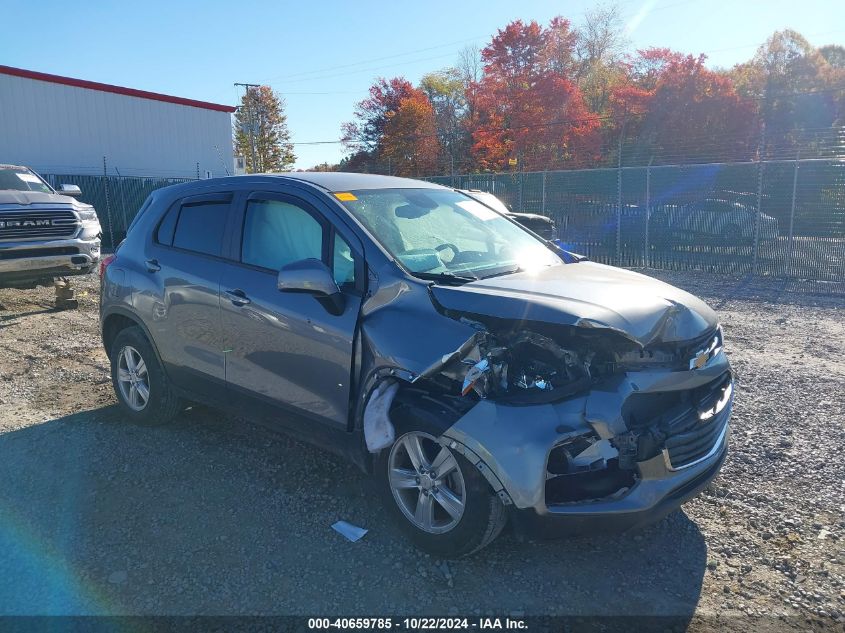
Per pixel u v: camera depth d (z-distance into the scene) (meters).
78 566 3.22
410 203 4.22
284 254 3.97
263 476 4.18
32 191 10.81
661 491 2.99
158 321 4.62
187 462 4.38
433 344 3.14
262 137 69.62
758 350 7.35
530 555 3.33
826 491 3.92
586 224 16.56
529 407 2.93
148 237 4.84
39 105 22.70
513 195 17.69
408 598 2.99
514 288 3.35
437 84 57.94
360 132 52.97
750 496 3.88
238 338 4.06
